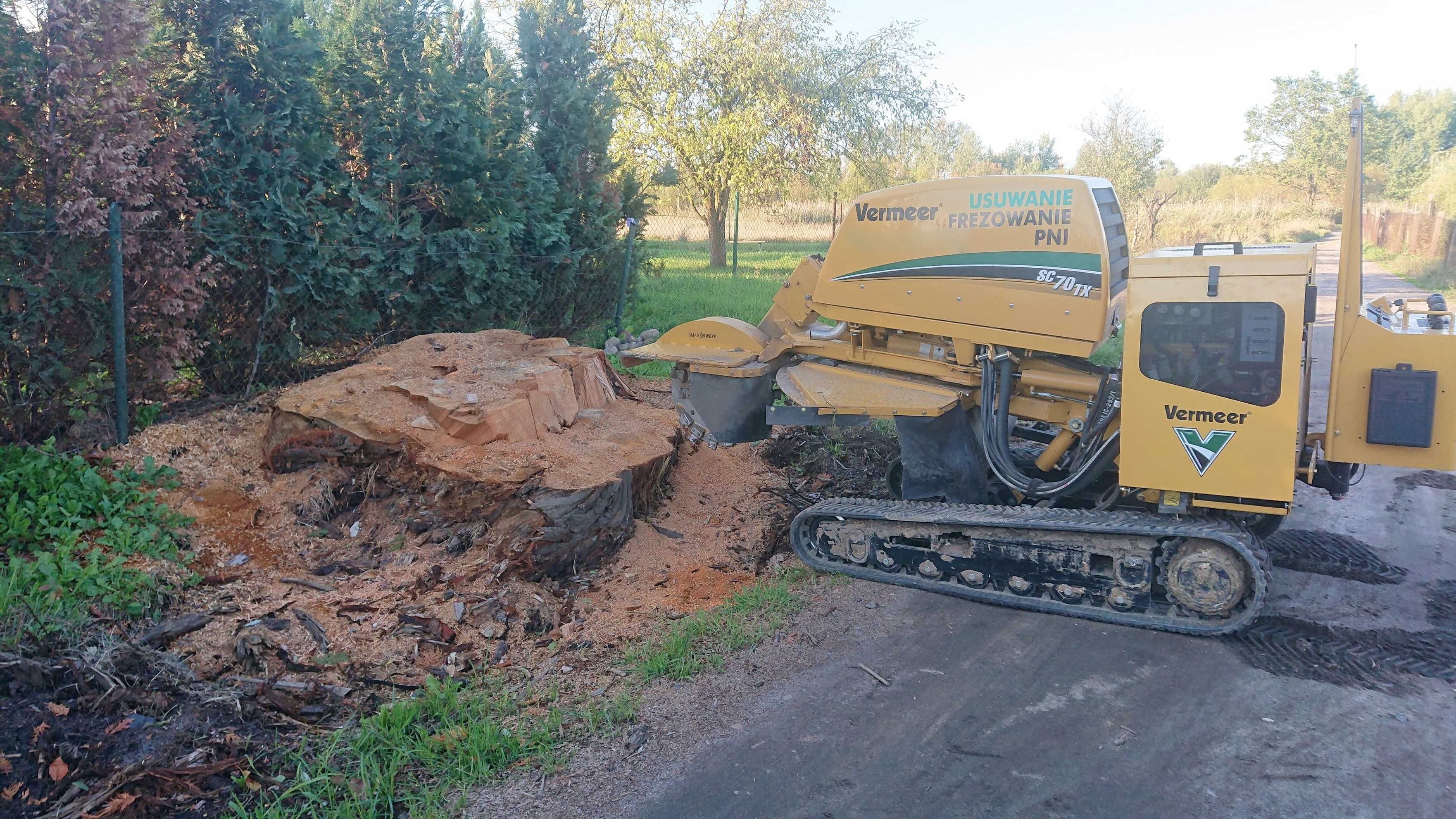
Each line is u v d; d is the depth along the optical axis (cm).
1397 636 525
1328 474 542
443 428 626
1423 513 739
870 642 520
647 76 2203
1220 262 505
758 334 733
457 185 943
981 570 579
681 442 773
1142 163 3161
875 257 645
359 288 818
